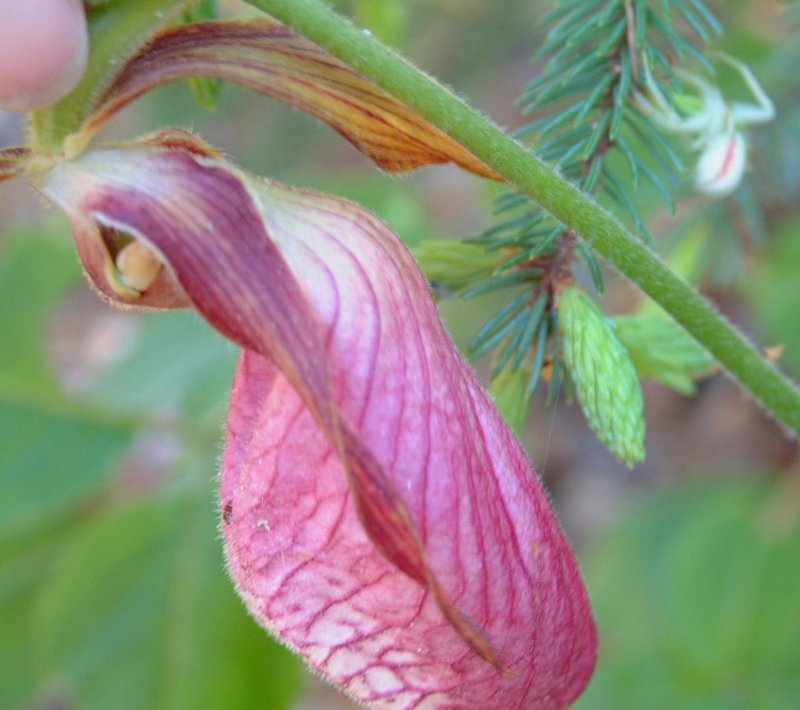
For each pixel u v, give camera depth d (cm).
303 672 22
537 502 13
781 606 25
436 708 13
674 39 15
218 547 22
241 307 12
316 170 35
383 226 13
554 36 16
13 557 23
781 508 27
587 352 14
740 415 33
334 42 13
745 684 24
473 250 15
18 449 22
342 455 12
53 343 39
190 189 13
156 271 13
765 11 21
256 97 31
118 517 22
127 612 22
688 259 19
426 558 12
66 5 12
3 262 23
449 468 12
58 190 13
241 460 13
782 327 23
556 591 13
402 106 13
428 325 13
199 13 14
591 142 15
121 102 13
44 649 21
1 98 13
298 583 13
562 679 13
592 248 13
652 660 25
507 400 15
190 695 21
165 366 23
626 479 33
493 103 33
